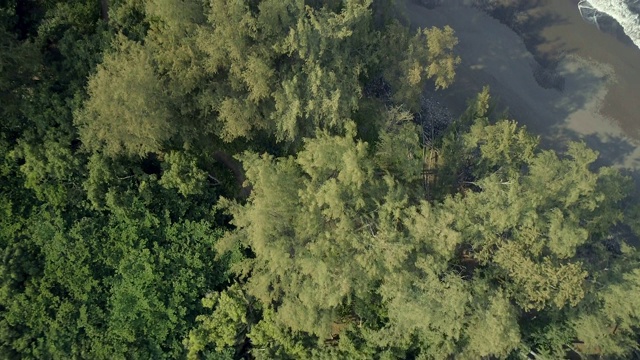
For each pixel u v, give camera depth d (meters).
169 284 34.66
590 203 34.28
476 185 38.34
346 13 33.12
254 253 37.16
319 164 32.50
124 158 35.09
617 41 46.44
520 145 35.47
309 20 34.25
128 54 33.31
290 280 33.72
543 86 45.75
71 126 34.06
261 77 32.91
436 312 31.77
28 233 34.41
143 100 31.44
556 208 33.47
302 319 32.38
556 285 32.91
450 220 32.12
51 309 33.66
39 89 34.00
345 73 35.38
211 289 35.56
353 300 36.38
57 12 35.59
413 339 35.12
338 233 32.53
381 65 37.25
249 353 35.28
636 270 33.53
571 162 34.62
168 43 33.12
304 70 33.88
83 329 33.91
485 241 33.66
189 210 36.91
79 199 35.03
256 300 35.06
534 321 36.38
